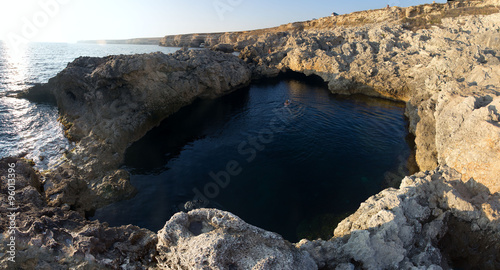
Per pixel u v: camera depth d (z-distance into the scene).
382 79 34.19
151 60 26.64
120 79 24.70
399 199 10.36
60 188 14.61
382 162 19.78
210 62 36.62
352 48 45.78
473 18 42.50
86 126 23.92
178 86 30.62
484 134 11.23
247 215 15.12
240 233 7.51
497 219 9.56
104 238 9.34
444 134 14.46
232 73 40.06
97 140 21.70
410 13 61.78
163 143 23.67
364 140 23.22
